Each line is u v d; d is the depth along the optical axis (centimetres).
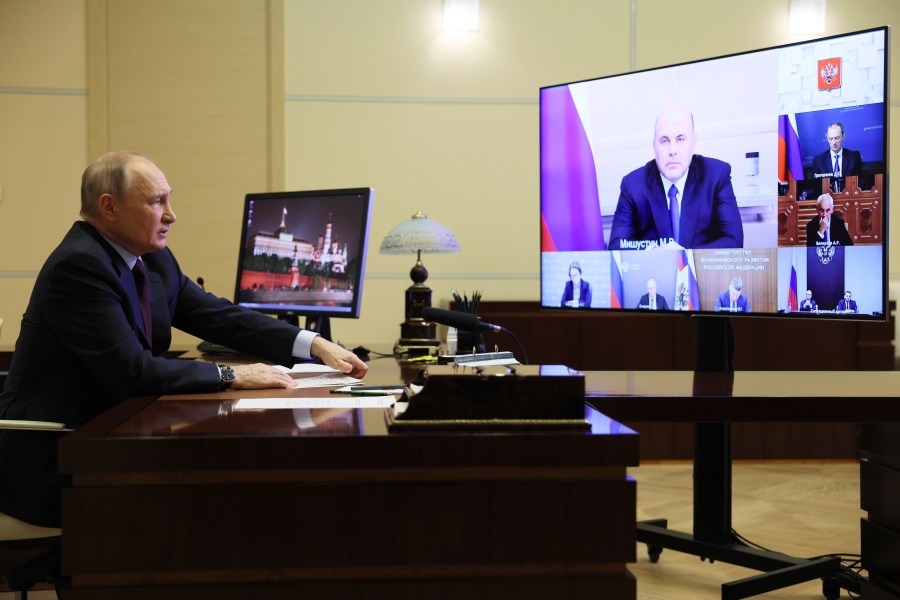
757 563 278
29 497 186
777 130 259
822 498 416
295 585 140
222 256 521
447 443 141
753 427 490
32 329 198
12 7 507
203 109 518
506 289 534
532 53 529
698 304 278
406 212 529
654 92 286
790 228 257
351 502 141
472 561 142
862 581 246
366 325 529
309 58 521
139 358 194
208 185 520
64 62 512
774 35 530
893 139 537
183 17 516
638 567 321
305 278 317
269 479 142
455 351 299
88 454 138
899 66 536
